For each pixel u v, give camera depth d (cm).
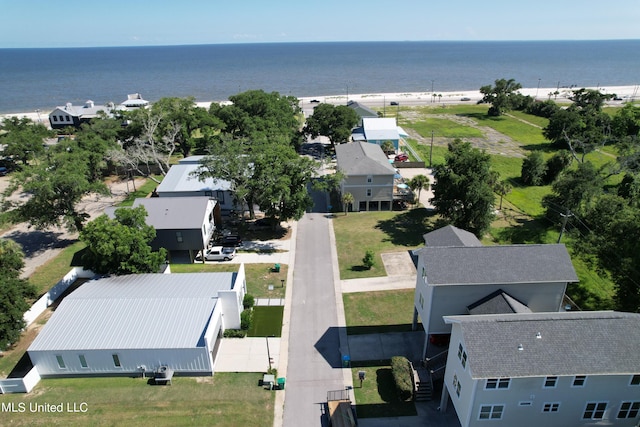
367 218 5369
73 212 4744
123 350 2738
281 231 5009
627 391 2130
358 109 9369
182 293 3197
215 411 2542
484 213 4466
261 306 3581
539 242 4628
